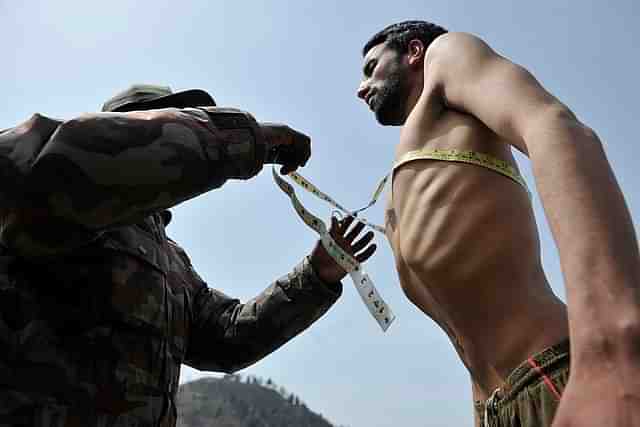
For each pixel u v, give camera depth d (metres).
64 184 2.28
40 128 2.41
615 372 1.14
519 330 2.02
